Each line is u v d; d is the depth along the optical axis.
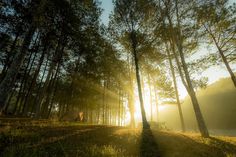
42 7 14.03
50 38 19.08
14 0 16.97
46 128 11.38
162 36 18.66
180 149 9.80
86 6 19.23
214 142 11.97
